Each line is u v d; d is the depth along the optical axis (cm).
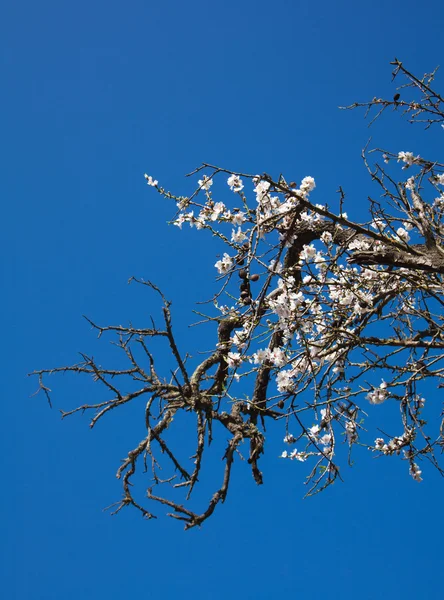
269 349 495
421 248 502
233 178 501
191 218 507
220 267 494
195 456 443
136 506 419
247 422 524
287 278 465
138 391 438
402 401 476
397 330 482
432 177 529
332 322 494
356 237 531
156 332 437
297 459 539
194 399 454
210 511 440
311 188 490
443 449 494
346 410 506
